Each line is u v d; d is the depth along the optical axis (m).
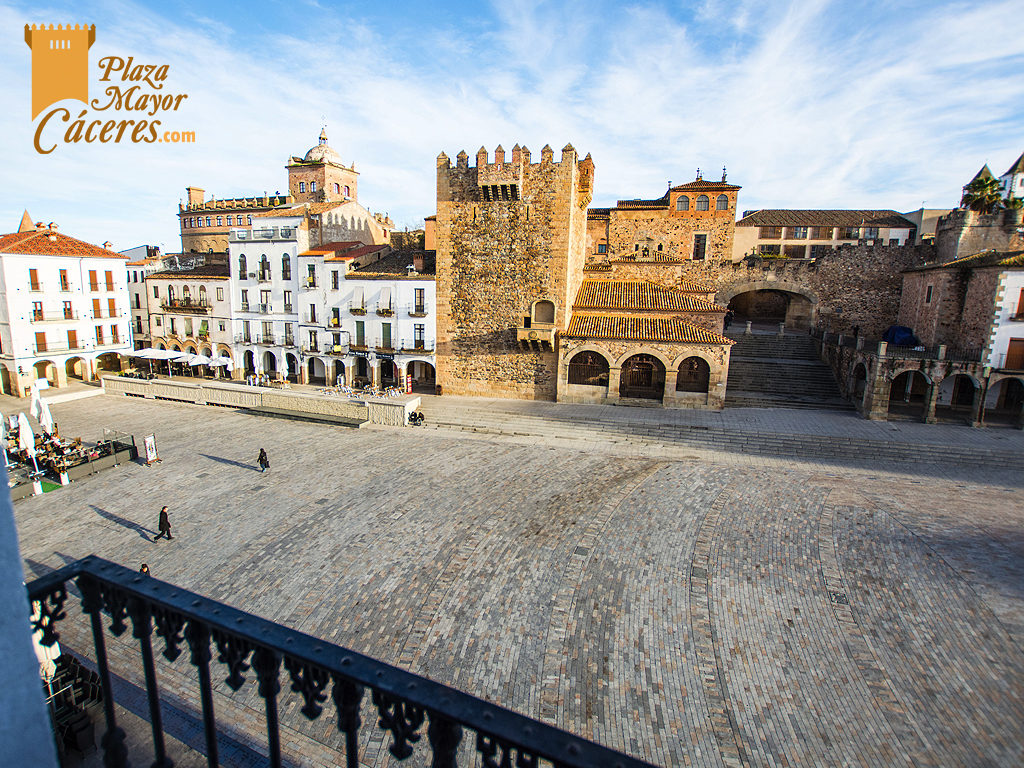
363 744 14.51
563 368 45.12
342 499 27.78
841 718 15.29
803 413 41.44
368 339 51.78
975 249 47.78
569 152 43.03
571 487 29.03
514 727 4.48
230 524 25.36
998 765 13.88
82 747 11.23
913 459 33.53
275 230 54.22
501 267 46.16
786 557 22.23
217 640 5.38
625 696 16.08
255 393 45.00
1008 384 41.44
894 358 39.03
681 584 20.69
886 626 18.44
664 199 64.25
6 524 3.84
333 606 19.67
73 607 19.39
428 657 17.44
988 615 18.67
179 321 61.34
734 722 15.27
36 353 50.66
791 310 59.25
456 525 25.00
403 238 63.38
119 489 29.23
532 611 19.38
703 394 42.78
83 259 54.12
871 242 53.38
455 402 46.16
